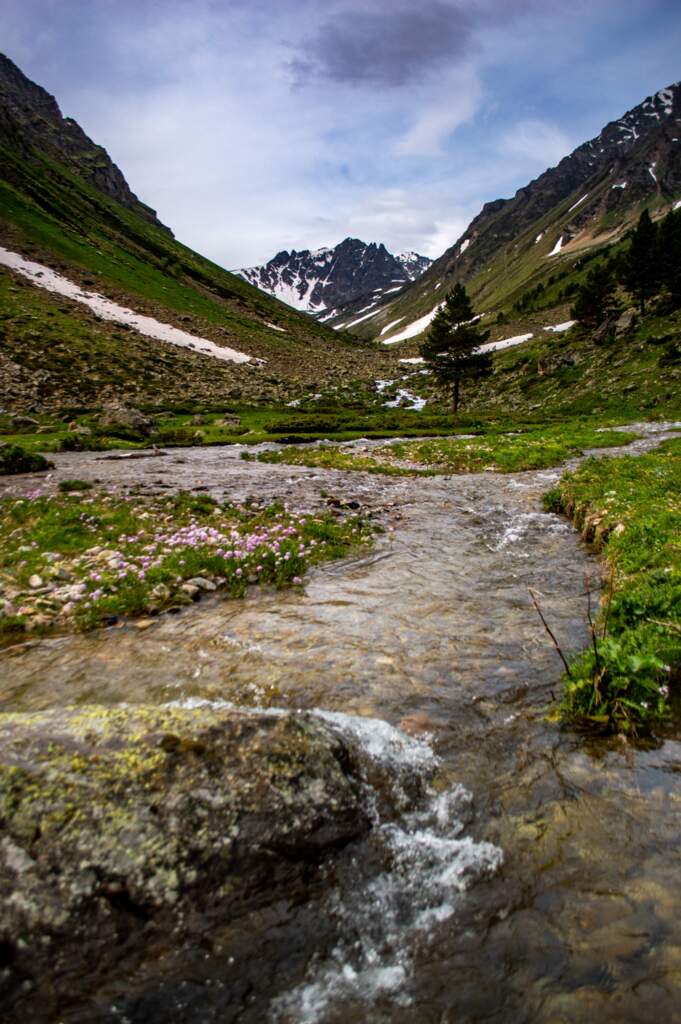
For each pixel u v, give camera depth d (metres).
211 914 3.66
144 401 67.75
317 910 3.84
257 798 4.29
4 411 55.34
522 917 3.87
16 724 4.76
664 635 7.38
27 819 3.80
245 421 58.97
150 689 7.04
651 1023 3.20
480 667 7.59
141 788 4.15
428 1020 3.22
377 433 48.34
